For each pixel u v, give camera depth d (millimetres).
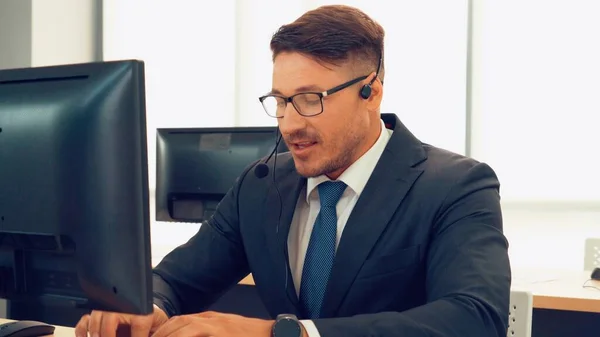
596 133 3348
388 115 1317
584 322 2094
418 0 3602
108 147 811
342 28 1091
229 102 4000
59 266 892
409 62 3625
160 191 2246
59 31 3930
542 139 3438
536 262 3459
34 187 867
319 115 1088
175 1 4082
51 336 1245
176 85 4094
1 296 944
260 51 3936
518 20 3467
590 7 3346
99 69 836
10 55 3770
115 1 4203
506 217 3512
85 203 830
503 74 3498
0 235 906
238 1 3957
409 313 952
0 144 894
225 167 2123
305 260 1217
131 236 810
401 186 1188
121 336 1055
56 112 852
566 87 3395
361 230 1170
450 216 1128
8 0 3770
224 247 1350
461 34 3551
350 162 1201
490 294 987
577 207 3385
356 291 1154
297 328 881
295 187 1277
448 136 3580
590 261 2439
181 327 891
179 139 2201
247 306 2531
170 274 1302
